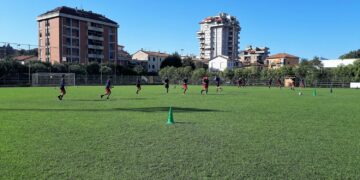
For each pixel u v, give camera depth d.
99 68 83.56
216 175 5.92
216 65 126.75
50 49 96.25
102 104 20.77
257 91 42.41
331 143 8.63
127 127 11.18
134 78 84.19
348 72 66.06
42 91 39.84
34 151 7.59
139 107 18.70
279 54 137.38
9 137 9.26
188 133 10.05
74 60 98.25
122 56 122.31
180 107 18.70
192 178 5.75
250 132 10.27
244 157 7.16
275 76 72.75
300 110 17.20
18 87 56.12
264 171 6.16
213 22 164.75
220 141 8.84
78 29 99.06
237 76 78.31
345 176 5.89
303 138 9.30
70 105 20.00
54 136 9.45
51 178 5.71
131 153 7.46
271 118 13.73
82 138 9.17
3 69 64.12
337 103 22.27
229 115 14.77
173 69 88.25
